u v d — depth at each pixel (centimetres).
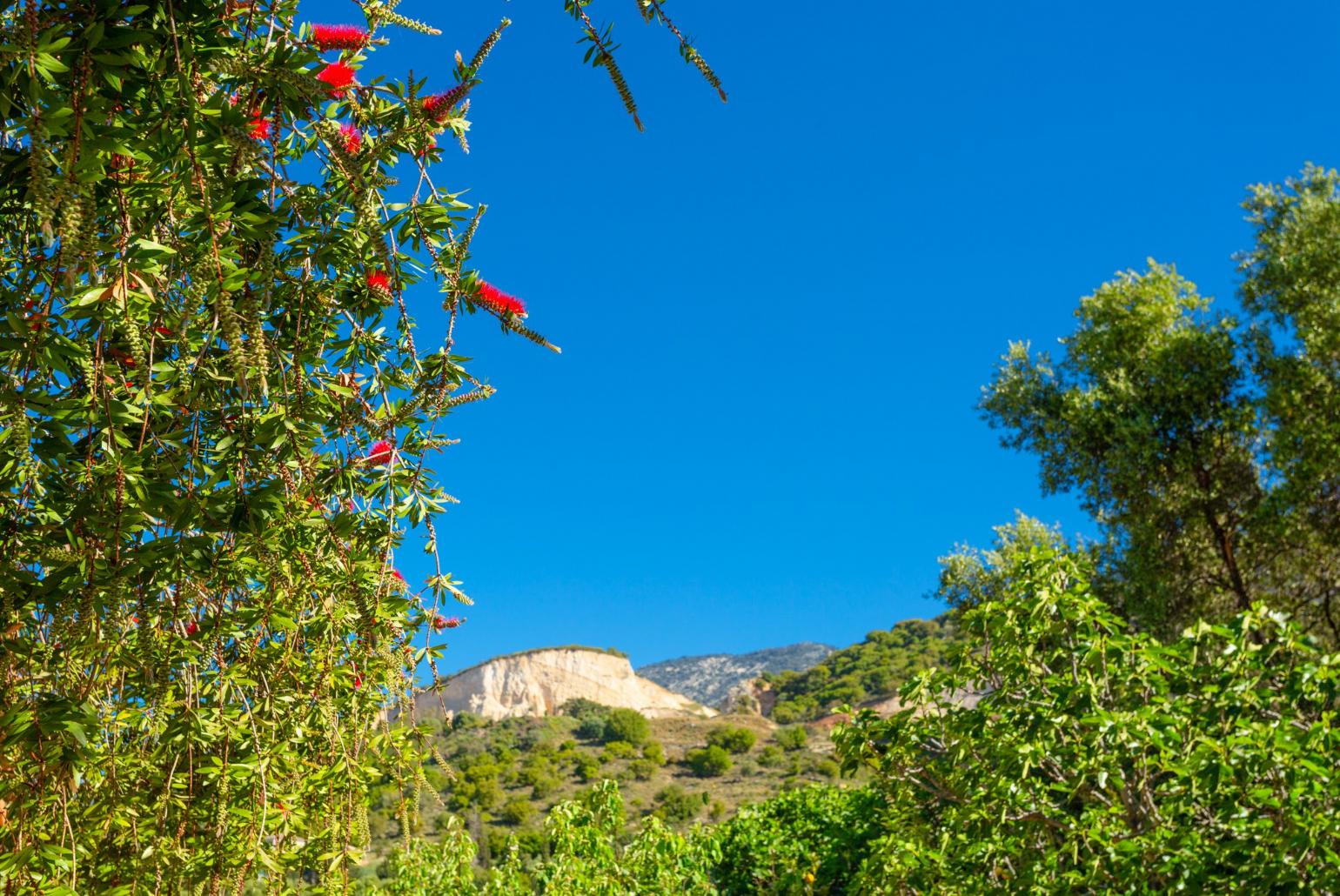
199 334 164
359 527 201
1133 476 1148
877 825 973
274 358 166
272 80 151
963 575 1362
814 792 1190
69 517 157
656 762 4028
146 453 165
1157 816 354
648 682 6122
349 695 218
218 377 163
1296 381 1123
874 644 6056
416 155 191
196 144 142
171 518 156
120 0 139
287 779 218
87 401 147
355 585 183
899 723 458
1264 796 306
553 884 769
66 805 161
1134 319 1231
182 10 153
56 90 135
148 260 139
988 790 405
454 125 203
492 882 786
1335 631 1111
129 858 182
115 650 169
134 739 208
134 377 162
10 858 144
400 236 198
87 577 150
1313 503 1105
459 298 186
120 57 134
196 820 193
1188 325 1237
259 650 206
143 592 166
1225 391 1183
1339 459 1062
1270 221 1222
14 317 136
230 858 193
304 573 188
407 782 231
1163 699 363
